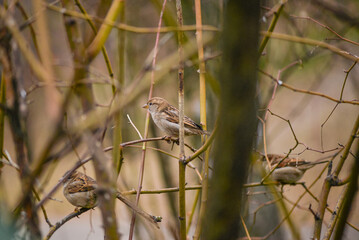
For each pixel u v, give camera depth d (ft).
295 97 60.49
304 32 33.83
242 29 10.69
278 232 33.37
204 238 12.39
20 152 13.78
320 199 20.24
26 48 15.43
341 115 60.03
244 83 10.93
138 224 27.40
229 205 11.65
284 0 18.38
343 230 15.01
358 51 36.01
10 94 14.49
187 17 32.91
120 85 15.52
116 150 16.51
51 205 54.75
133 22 38.78
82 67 15.38
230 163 11.37
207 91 29.81
